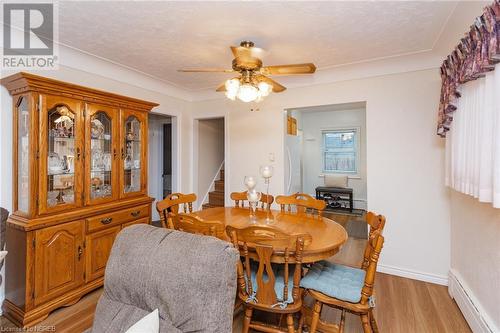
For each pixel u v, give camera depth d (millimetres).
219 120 5262
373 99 3039
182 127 4297
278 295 1687
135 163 3023
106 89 3107
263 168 2459
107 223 2586
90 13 1951
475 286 1996
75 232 2316
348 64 2994
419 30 2217
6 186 2230
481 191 1525
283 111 3678
